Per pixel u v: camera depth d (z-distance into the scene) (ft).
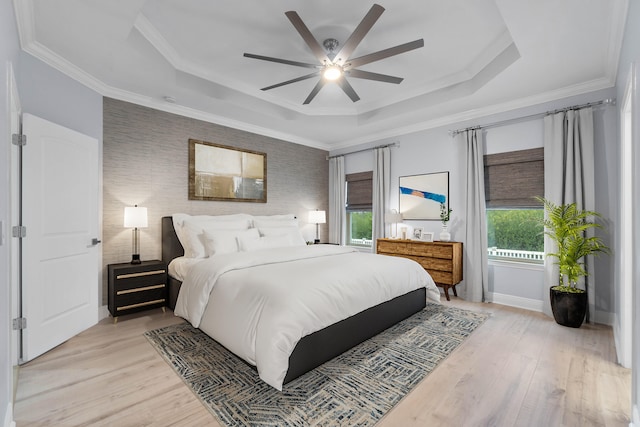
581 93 10.66
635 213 5.47
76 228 9.09
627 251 7.54
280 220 15.03
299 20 7.10
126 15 7.07
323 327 6.98
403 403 5.95
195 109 13.16
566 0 6.48
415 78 12.00
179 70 10.78
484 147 13.12
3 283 4.88
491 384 6.61
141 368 7.27
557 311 10.03
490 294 12.85
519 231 12.50
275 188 16.79
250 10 7.91
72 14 6.97
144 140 11.91
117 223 11.19
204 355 7.86
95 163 9.83
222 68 11.14
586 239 9.80
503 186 12.67
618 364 7.45
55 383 6.63
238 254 9.86
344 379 6.73
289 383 6.56
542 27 7.41
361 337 8.41
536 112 11.70
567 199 10.60
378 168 16.84
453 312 11.29
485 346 8.46
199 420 5.45
